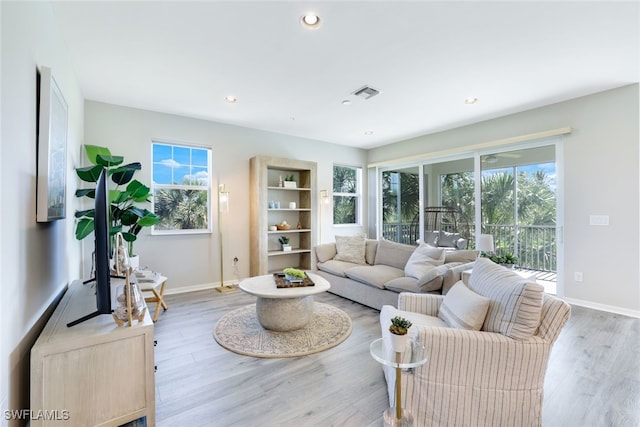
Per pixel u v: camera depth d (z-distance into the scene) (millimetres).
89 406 1421
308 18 2137
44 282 1812
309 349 2518
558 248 3852
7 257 1243
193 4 1979
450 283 2811
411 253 3951
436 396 1587
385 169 6406
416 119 4527
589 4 1992
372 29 2271
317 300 4012
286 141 5453
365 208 6742
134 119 3986
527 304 1527
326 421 1685
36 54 1675
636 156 3291
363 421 1687
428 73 3014
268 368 2246
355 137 5707
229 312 3432
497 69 2930
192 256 4426
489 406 1542
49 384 1343
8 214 1261
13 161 1328
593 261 3582
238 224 4844
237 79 3135
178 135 4312
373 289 3635
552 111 3879
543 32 2314
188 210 4484
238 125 4840
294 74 3027
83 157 3553
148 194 3574
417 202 5707
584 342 2654
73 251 2906
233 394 1931
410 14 2094
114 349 1481
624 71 2988
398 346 1430
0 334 1161
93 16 2086
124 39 2381
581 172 3656
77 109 3111
